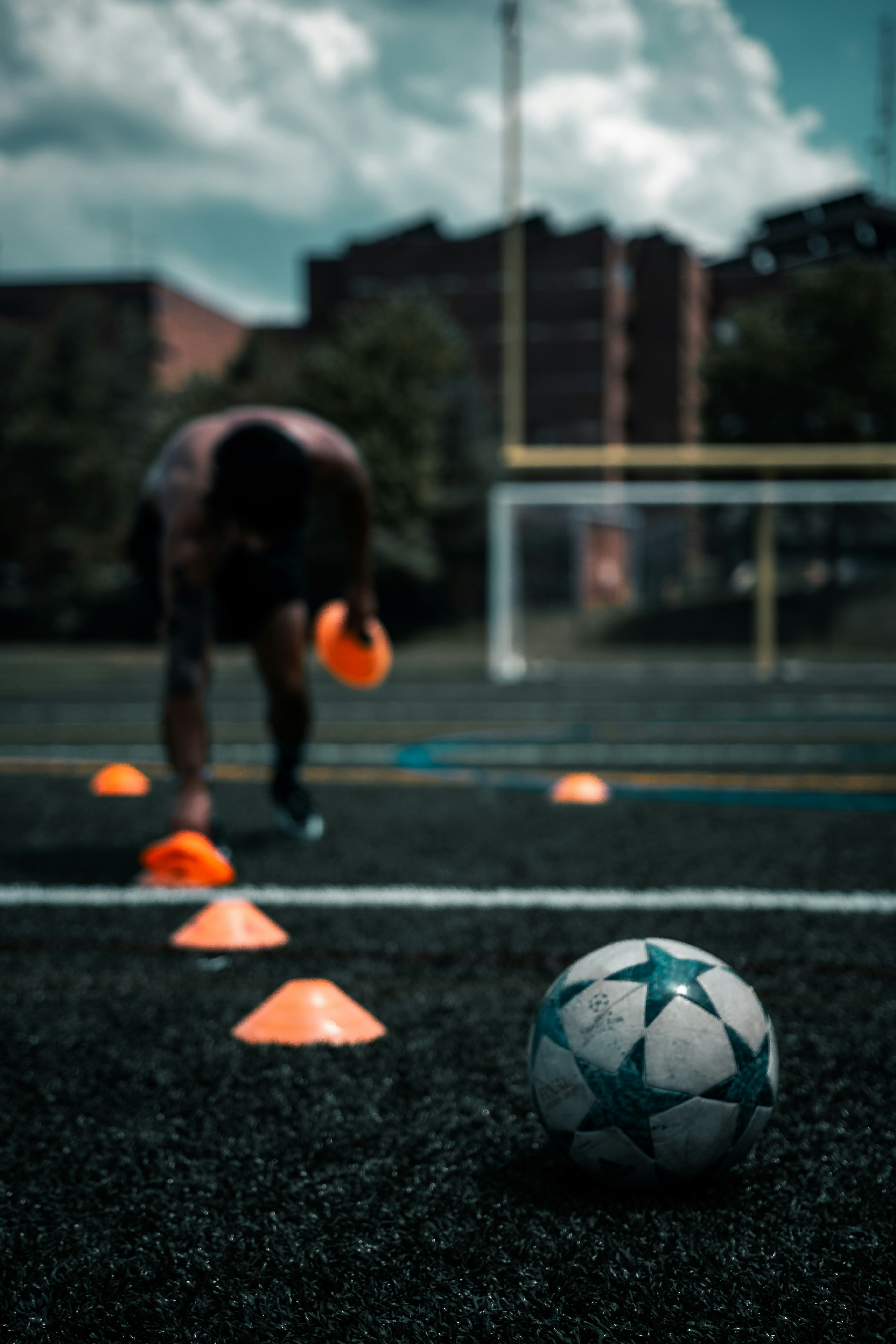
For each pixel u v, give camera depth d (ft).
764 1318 4.11
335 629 13.43
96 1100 6.12
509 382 57.52
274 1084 6.34
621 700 38.55
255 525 10.09
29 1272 4.46
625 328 152.35
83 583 103.35
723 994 5.10
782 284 107.24
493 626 54.54
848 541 56.54
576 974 5.29
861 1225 4.78
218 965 8.57
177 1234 4.73
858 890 10.98
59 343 111.04
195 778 11.32
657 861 12.48
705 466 53.01
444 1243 4.62
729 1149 4.95
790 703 36.50
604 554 60.80
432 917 9.96
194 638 11.02
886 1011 7.48
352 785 18.93
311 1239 4.68
